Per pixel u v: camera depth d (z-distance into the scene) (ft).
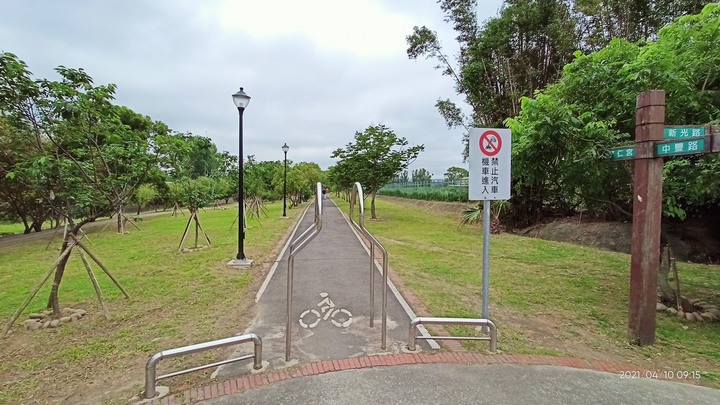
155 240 41.37
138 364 12.09
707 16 16.33
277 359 12.01
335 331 14.47
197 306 17.70
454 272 25.07
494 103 54.54
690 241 33.71
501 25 51.90
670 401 9.74
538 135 17.75
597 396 9.90
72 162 15.96
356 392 9.93
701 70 16.97
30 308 17.95
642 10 45.14
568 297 19.90
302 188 110.63
